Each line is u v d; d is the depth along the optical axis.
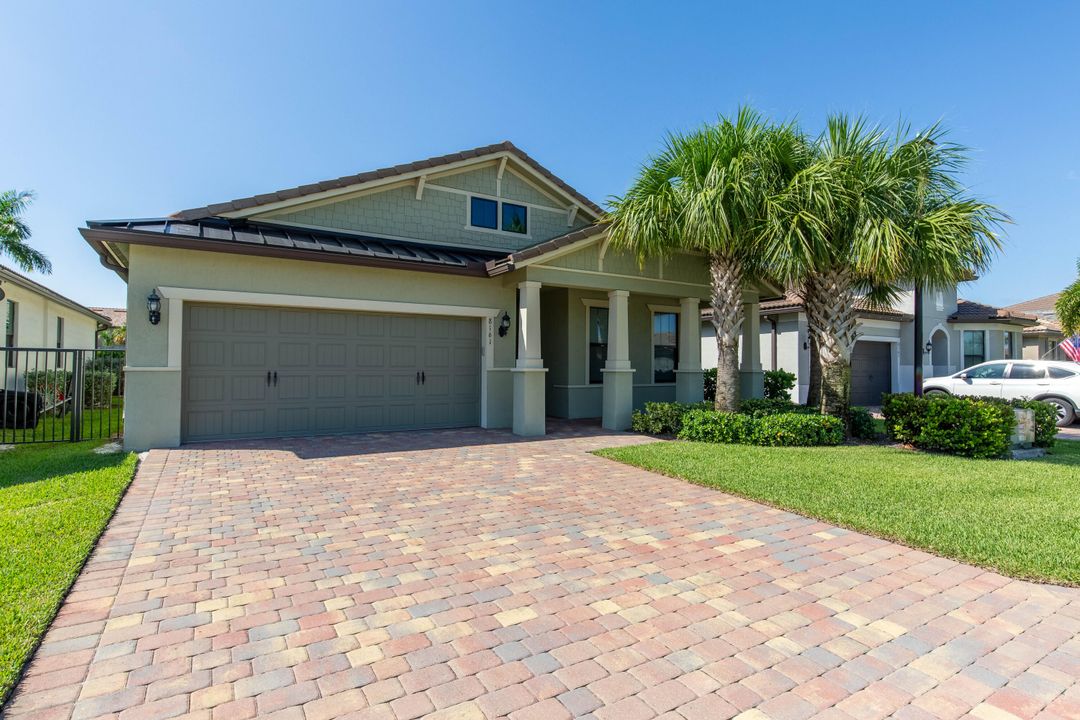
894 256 8.22
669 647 3.05
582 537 4.86
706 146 9.45
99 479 6.42
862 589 3.84
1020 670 2.87
